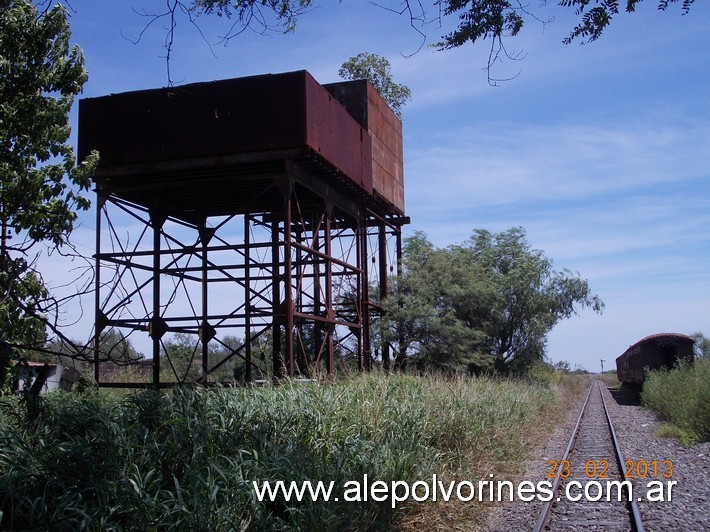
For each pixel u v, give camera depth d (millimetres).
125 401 8516
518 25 7215
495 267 40125
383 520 8203
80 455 6516
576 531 8773
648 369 35531
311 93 17703
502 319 34094
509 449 13758
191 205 21688
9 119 10969
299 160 17875
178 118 18031
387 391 12109
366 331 23500
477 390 16031
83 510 5738
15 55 10828
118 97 18531
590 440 18750
